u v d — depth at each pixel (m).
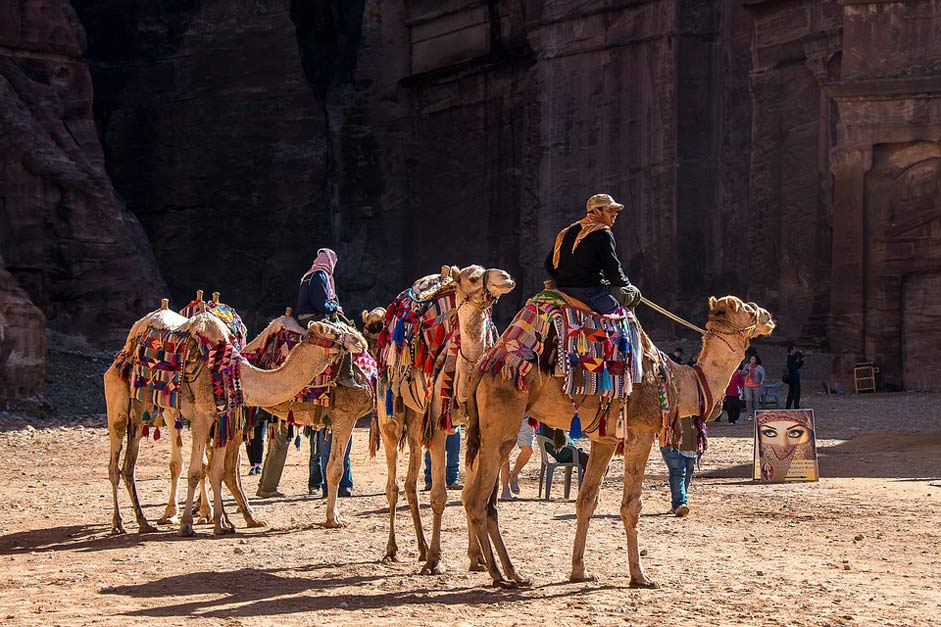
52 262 44.62
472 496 8.30
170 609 7.54
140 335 11.97
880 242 43.44
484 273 8.59
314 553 10.22
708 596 7.87
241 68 61.09
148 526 11.77
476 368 8.39
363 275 62.94
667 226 51.66
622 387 8.16
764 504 13.90
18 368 34.38
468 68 60.81
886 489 15.56
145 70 61.03
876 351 43.28
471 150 61.00
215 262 60.38
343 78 64.44
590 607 7.46
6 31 45.97
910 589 8.19
